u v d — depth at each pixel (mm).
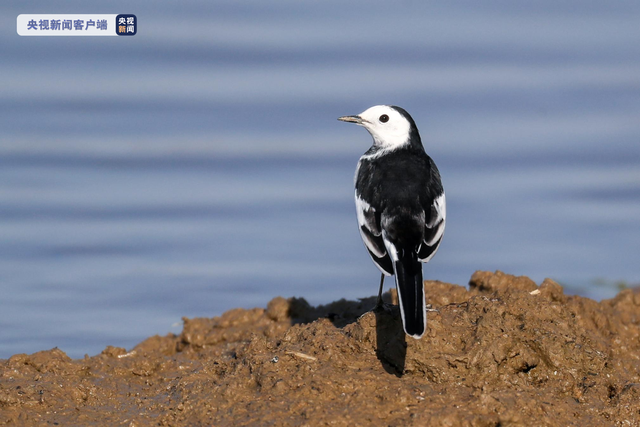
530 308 12969
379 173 13891
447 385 11758
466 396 11422
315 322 13891
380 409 11016
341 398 11328
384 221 13094
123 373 14547
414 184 13430
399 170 13844
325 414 10844
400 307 11727
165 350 17219
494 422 10773
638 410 11469
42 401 12523
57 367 14078
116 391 13547
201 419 11508
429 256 13008
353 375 11820
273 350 13281
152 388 13734
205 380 12859
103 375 14352
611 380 12305
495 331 12250
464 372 11922
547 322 12789
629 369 12883
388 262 12852
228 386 12000
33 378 13328
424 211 13180
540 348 12336
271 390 11680
